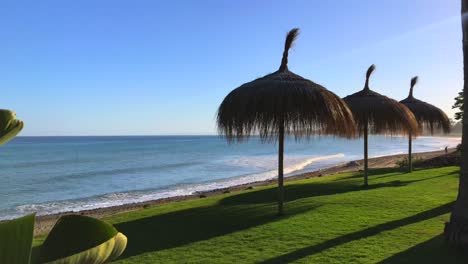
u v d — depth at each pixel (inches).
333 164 1478.8
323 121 293.7
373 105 481.1
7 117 41.9
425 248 221.1
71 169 1435.8
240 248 237.9
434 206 336.8
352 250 223.5
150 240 266.5
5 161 1793.8
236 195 482.6
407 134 513.7
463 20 209.3
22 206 724.0
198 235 274.1
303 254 220.4
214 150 2783.0
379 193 416.5
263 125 304.8
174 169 1411.2
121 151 2650.1
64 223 44.1
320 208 344.5
